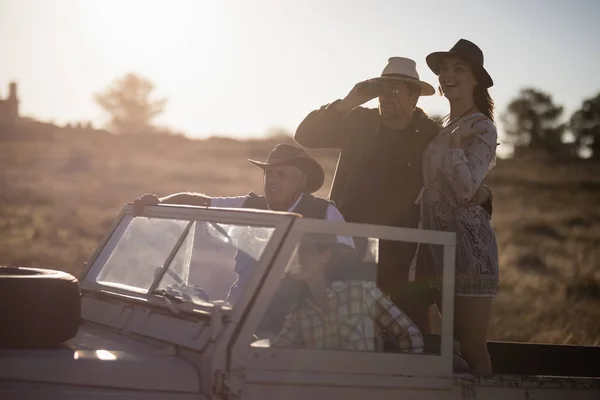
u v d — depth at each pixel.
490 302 5.90
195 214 5.16
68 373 4.18
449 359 4.81
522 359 6.95
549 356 6.99
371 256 4.78
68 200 41.31
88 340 4.86
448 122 6.40
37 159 69.25
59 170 63.81
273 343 4.41
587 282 21.03
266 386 4.36
